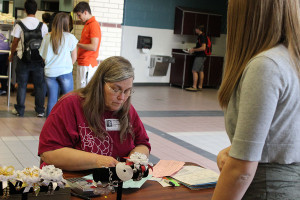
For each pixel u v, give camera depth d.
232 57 1.35
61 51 5.41
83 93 2.04
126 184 1.86
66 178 1.87
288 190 1.26
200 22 12.35
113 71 1.92
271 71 1.19
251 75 1.21
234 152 1.20
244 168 1.19
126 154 2.12
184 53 12.05
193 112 7.99
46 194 1.45
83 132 1.99
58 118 1.98
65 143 1.98
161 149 5.05
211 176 2.06
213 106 9.02
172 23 12.19
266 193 1.27
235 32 1.34
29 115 6.34
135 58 11.68
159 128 6.24
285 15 1.28
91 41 5.86
